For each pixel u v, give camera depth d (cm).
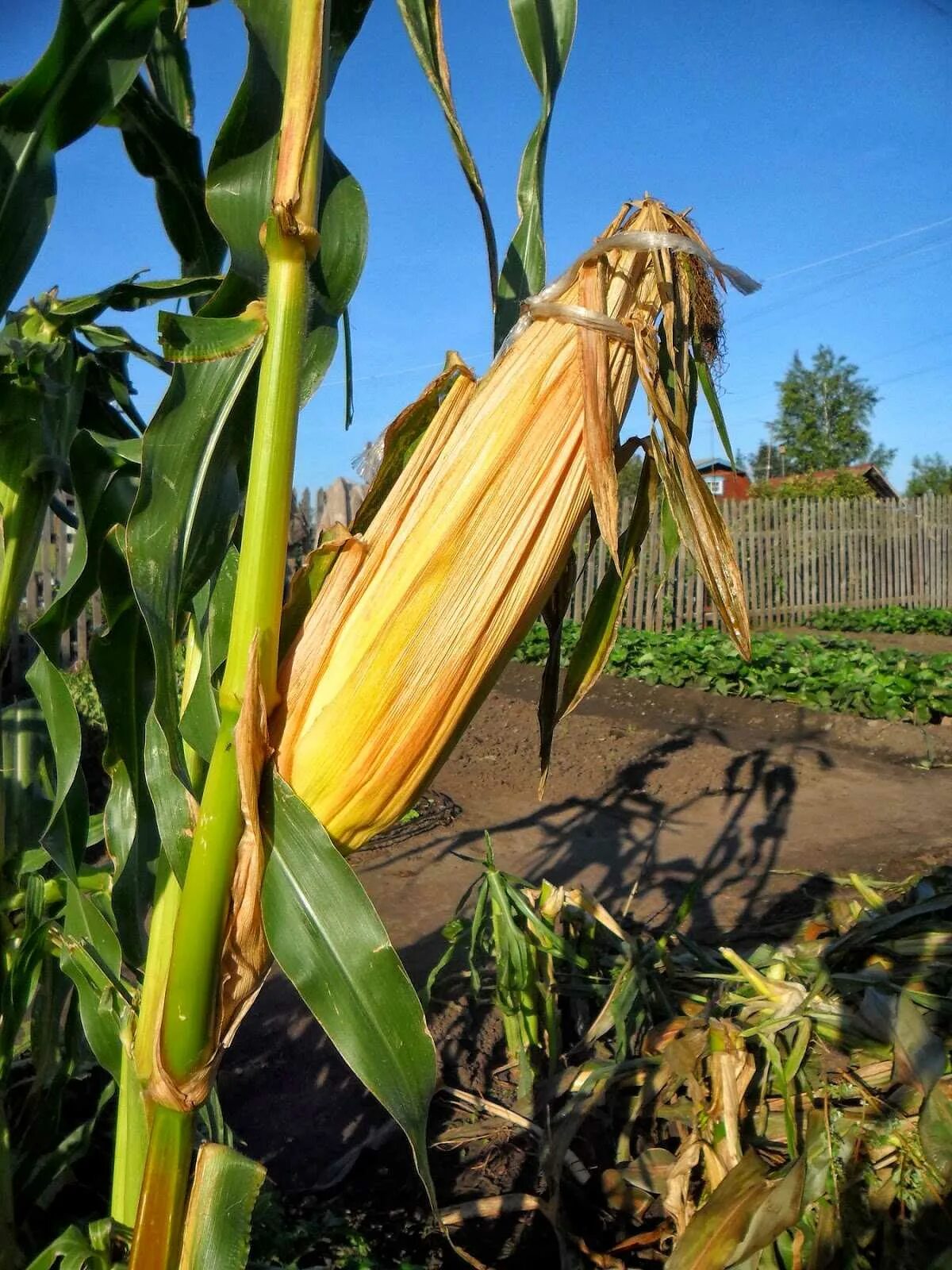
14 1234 155
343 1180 243
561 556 105
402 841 505
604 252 106
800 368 5172
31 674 138
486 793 600
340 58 129
